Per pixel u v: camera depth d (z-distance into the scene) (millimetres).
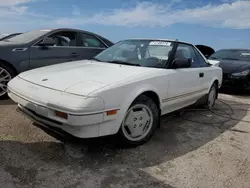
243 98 6180
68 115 2217
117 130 2547
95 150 2709
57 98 2320
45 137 2893
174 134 3373
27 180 2078
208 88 4488
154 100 3107
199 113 4512
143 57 3496
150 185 2154
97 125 2363
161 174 2340
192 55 4141
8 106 3934
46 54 4789
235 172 2469
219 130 3660
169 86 3242
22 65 4492
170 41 3771
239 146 3109
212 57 7984
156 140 3117
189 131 3535
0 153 2443
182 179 2285
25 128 3086
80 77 2664
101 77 2670
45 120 2477
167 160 2615
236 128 3791
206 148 2984
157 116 3104
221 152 2898
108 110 2383
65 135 2443
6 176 2096
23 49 4484
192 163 2592
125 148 2820
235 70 6465
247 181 2328
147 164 2500
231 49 8328
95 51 5648
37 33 4984
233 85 6430
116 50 3879
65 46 5145
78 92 2312
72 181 2121
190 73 3738
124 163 2486
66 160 2451
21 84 2795
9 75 4406
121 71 2959
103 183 2131
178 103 3635
